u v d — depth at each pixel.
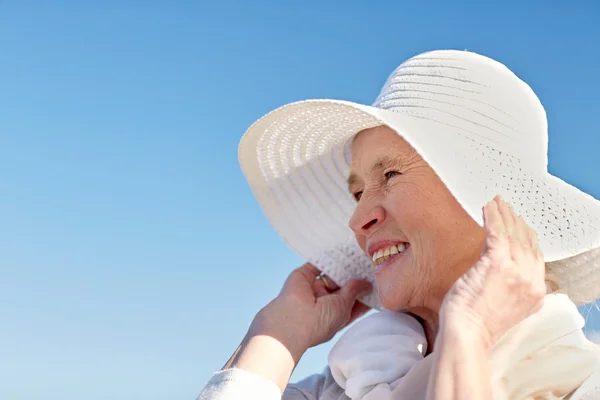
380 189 2.49
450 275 2.35
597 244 2.23
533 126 2.42
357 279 2.92
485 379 1.77
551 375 2.03
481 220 2.10
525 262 1.89
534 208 2.25
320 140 2.90
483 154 2.29
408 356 2.32
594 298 2.36
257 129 2.81
